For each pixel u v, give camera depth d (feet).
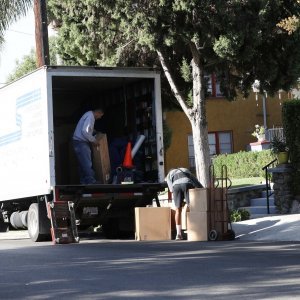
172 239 146.61
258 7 141.28
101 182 149.59
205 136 158.61
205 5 137.49
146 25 141.59
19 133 154.71
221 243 131.34
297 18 132.98
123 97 160.04
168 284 81.41
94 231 185.78
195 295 74.08
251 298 71.82
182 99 161.27
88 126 147.95
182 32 142.61
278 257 104.01
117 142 155.63
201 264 97.76
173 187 143.84
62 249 126.72
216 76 168.45
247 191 186.70
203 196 138.92
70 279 87.10
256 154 246.88
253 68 159.53
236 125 302.45
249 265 95.20
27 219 157.89
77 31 162.20
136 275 88.94
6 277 90.79
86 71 143.64
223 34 142.72
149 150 153.58
